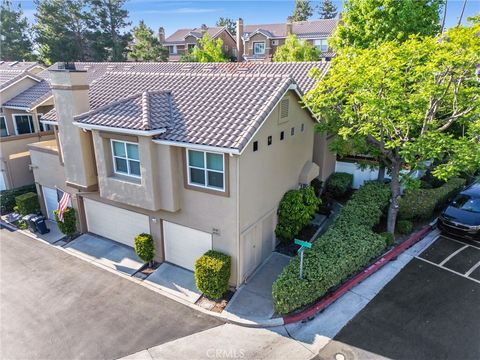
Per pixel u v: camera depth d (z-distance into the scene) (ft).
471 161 44.37
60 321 40.81
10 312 42.34
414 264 50.11
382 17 72.49
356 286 45.47
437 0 74.18
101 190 50.19
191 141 40.47
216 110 45.09
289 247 56.18
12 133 81.15
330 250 45.93
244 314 41.16
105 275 49.62
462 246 54.80
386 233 53.57
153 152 43.70
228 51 219.00
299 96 53.16
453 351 35.47
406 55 46.85
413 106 46.52
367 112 45.57
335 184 72.43
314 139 71.41
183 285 47.19
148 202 45.96
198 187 44.09
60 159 58.03
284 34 207.72
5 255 54.90
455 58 41.11
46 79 88.28
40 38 175.01
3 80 84.02
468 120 49.78
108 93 56.95
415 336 37.42
